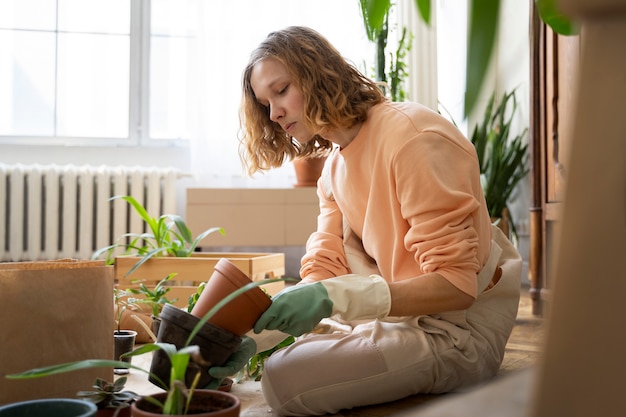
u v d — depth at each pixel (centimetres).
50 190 397
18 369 102
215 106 412
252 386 152
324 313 121
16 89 417
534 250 259
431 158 132
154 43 429
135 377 161
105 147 425
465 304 130
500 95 416
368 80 151
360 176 149
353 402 130
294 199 371
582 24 38
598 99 37
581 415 37
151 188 403
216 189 367
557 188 243
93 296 113
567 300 38
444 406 44
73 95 423
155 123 432
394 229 141
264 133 164
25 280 104
